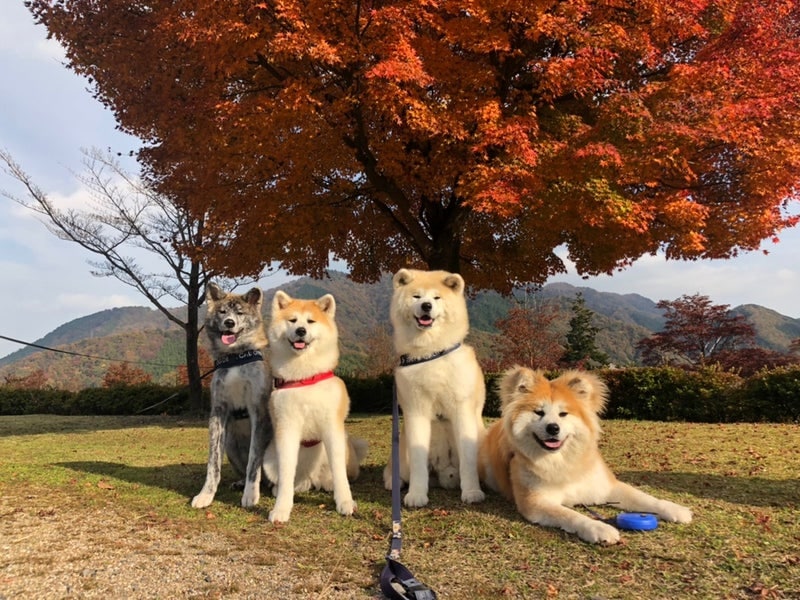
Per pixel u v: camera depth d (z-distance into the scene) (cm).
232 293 461
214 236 1146
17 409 1789
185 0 841
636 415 1056
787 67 814
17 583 255
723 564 273
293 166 915
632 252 1007
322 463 453
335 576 270
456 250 1098
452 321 423
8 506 387
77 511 382
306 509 397
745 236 885
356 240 1271
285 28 791
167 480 500
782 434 756
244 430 462
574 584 256
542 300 3197
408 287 432
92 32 973
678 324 2598
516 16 837
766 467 512
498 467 425
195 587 255
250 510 396
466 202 806
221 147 882
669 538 312
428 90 918
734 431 803
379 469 559
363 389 1437
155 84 954
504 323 2381
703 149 841
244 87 994
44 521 355
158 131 1050
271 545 316
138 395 1706
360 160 978
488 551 304
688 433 790
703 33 891
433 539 327
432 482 472
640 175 810
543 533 331
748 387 1002
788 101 809
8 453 721
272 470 428
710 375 1048
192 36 783
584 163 778
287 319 399
